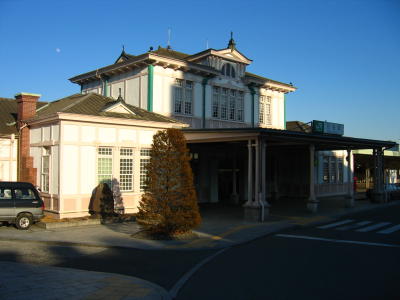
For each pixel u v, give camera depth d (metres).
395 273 8.80
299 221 17.48
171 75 22.89
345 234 14.45
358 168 43.22
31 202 14.95
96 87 25.98
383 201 27.55
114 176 18.11
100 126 17.70
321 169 33.03
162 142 13.41
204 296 7.17
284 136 18.23
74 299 6.85
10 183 14.89
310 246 12.12
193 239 13.13
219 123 25.56
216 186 25.92
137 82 22.73
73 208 16.73
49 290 7.35
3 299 6.80
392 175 42.25
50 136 17.36
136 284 7.82
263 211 17.39
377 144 26.06
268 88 29.48
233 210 21.69
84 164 17.16
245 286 7.78
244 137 17.78
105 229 14.95
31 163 18.78
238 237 13.48
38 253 11.14
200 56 25.44
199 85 24.47
